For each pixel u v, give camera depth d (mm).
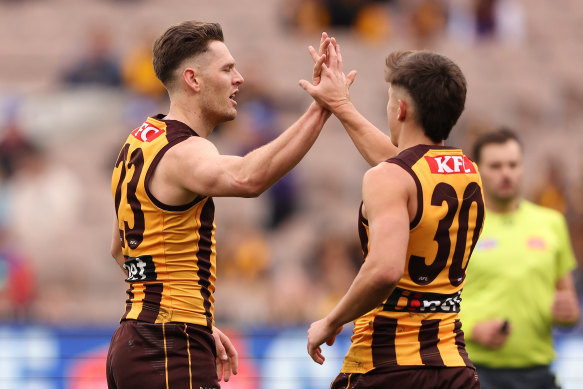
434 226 8117
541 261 12938
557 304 12797
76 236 27500
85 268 26484
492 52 35719
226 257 24406
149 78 30938
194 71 8961
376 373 8258
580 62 36469
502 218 13203
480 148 13180
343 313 8117
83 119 30484
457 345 8375
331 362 17250
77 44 35688
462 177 8336
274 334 17406
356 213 28078
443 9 35500
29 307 23547
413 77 8281
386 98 33938
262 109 28703
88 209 28766
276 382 17188
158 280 8750
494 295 12773
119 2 37312
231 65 9109
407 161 8148
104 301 25000
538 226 13203
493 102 34188
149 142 8805
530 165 31875
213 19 36906
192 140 8680
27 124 29969
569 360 16797
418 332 8211
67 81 31203
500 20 36156
